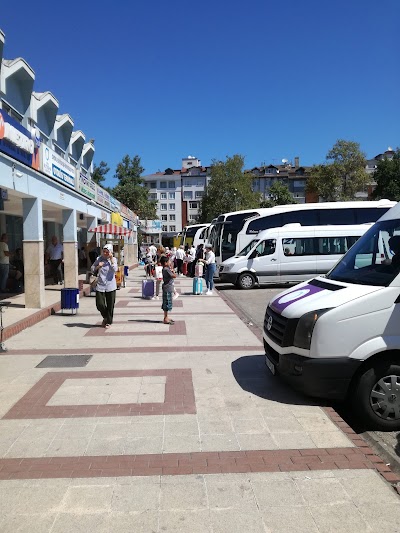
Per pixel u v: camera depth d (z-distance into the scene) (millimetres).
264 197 95500
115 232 18156
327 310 4770
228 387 5730
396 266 5020
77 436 4328
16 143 9688
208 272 16438
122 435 4340
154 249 26781
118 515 3070
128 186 60188
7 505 3195
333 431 4398
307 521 3004
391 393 4676
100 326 9945
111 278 9648
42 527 2955
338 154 66250
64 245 15305
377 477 3543
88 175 29672
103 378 6148
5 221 17688
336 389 4730
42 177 11656
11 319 9969
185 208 102062
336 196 67438
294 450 4004
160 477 3551
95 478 3547
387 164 66938
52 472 3646
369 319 4703
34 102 18547
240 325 10055
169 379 6086
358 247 6090
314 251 18891
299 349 4883
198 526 2955
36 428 4516
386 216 5953
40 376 6262
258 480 3498
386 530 2918
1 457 3924
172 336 8859
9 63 15734
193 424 4586
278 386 5742
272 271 18750
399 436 4680
